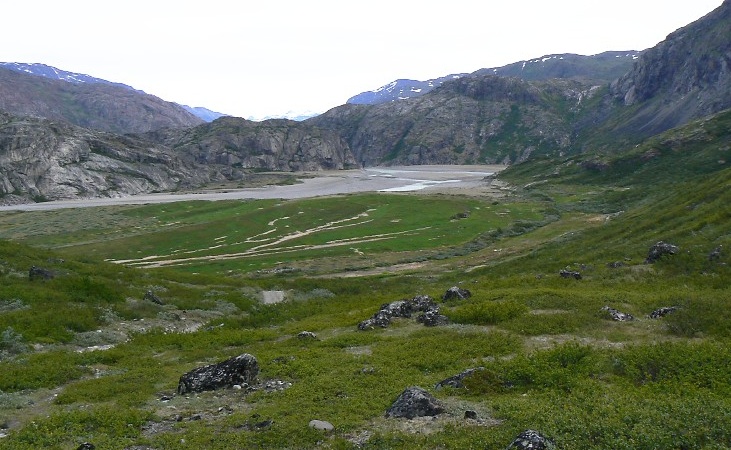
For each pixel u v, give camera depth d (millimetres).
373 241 105000
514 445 11789
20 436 15320
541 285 43156
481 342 24938
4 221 156250
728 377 16922
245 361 21219
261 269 83562
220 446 13984
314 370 21984
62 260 48938
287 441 14141
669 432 11961
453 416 15289
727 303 26453
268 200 177375
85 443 14188
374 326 31859
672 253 43688
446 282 62844
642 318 28250
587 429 12539
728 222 49062
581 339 24656
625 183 174875
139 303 39656
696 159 175500
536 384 18094
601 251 57406
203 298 45625
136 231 130750
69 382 22719
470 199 164000
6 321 30703
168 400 19172
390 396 17797
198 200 186625
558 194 171375
